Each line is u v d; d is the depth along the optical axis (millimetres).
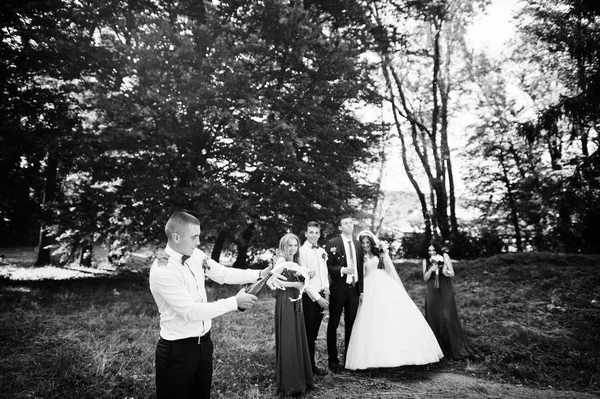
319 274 4848
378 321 5039
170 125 10211
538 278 10312
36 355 4727
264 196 11242
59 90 10633
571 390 4488
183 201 10156
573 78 12758
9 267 16578
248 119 9734
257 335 6168
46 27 9852
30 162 10242
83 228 11297
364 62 11766
